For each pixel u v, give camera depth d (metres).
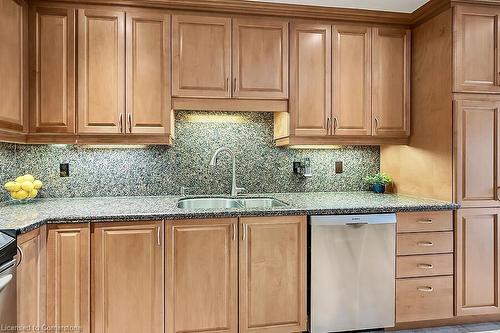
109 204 2.46
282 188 3.12
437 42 2.63
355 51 2.79
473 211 2.54
